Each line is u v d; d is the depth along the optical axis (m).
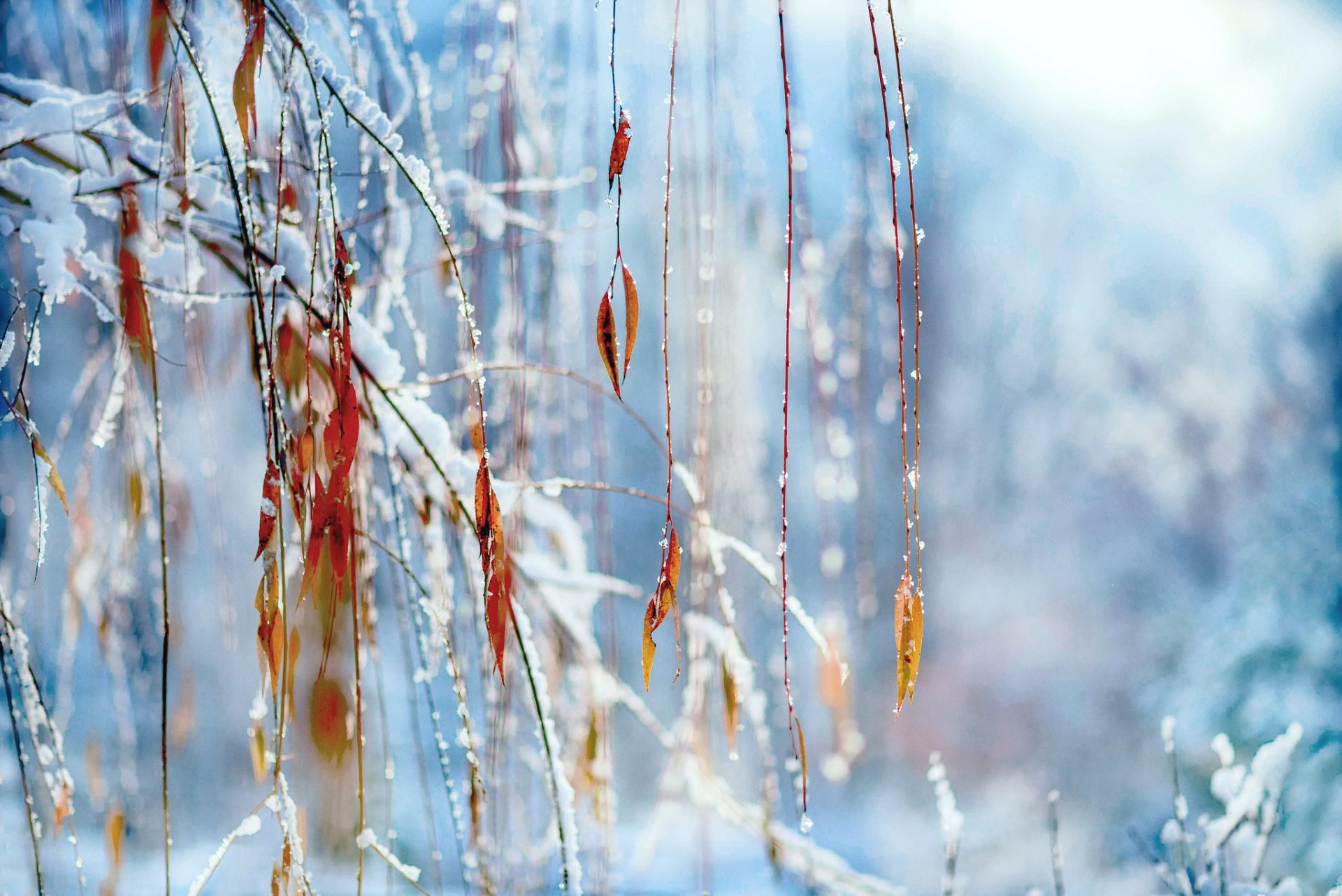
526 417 1.70
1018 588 7.71
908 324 4.60
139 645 1.89
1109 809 6.03
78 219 1.44
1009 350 8.99
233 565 2.94
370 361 1.48
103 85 1.66
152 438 1.70
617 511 6.61
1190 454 7.92
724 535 1.57
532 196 1.77
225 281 1.71
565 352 1.91
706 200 2.01
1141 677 6.90
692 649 1.71
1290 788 4.09
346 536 1.33
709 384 1.99
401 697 3.77
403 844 3.50
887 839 5.87
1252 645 5.80
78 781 2.76
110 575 1.71
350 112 1.36
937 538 8.20
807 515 5.50
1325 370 7.16
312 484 1.35
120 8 1.60
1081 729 6.67
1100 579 7.68
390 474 1.50
